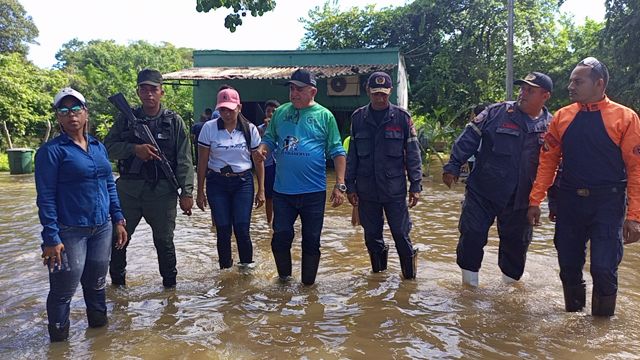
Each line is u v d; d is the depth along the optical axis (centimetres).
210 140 510
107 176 372
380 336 354
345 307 414
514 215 448
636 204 360
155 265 548
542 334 356
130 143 453
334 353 328
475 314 394
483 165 449
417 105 2494
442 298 431
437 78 2383
